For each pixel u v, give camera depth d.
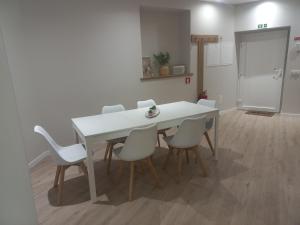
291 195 2.37
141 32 4.70
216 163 3.13
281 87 5.31
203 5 4.96
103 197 2.50
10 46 2.96
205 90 5.43
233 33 5.55
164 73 4.86
